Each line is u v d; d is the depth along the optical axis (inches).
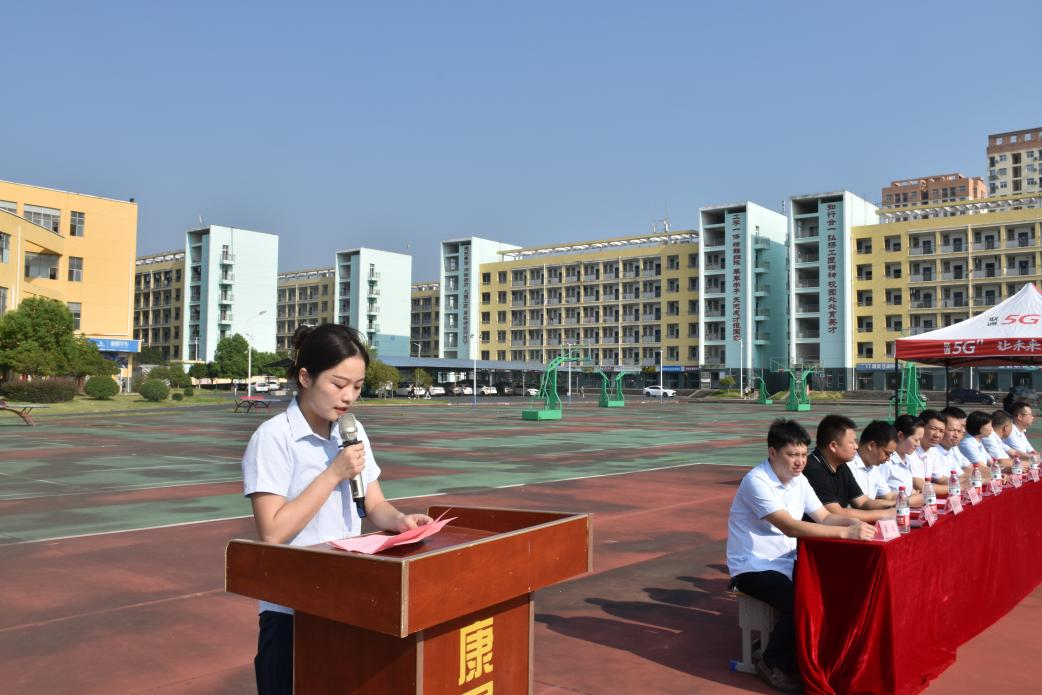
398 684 83.0
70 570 266.7
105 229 2331.4
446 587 82.3
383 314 3971.5
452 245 3988.7
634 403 2438.5
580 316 3622.0
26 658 181.2
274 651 97.2
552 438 928.3
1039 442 863.1
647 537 329.1
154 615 215.8
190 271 3708.2
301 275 4431.6
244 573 92.3
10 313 1610.5
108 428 1073.5
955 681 168.6
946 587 185.5
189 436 923.4
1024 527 248.4
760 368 3011.8
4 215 1721.2
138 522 358.6
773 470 179.5
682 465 622.5
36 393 1589.6
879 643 157.6
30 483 497.7
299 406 105.3
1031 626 211.5
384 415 1571.1
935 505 185.9
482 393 3206.2
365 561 80.4
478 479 522.9
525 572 93.4
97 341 2246.6
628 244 3590.1
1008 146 5103.3
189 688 163.9
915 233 2741.1
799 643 160.6
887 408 2031.3
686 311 3297.2
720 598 234.5
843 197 2797.7
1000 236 2642.7
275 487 99.8
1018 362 482.3
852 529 161.2
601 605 226.4
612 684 166.6
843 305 2792.8
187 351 3678.6
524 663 98.4
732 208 3046.3
